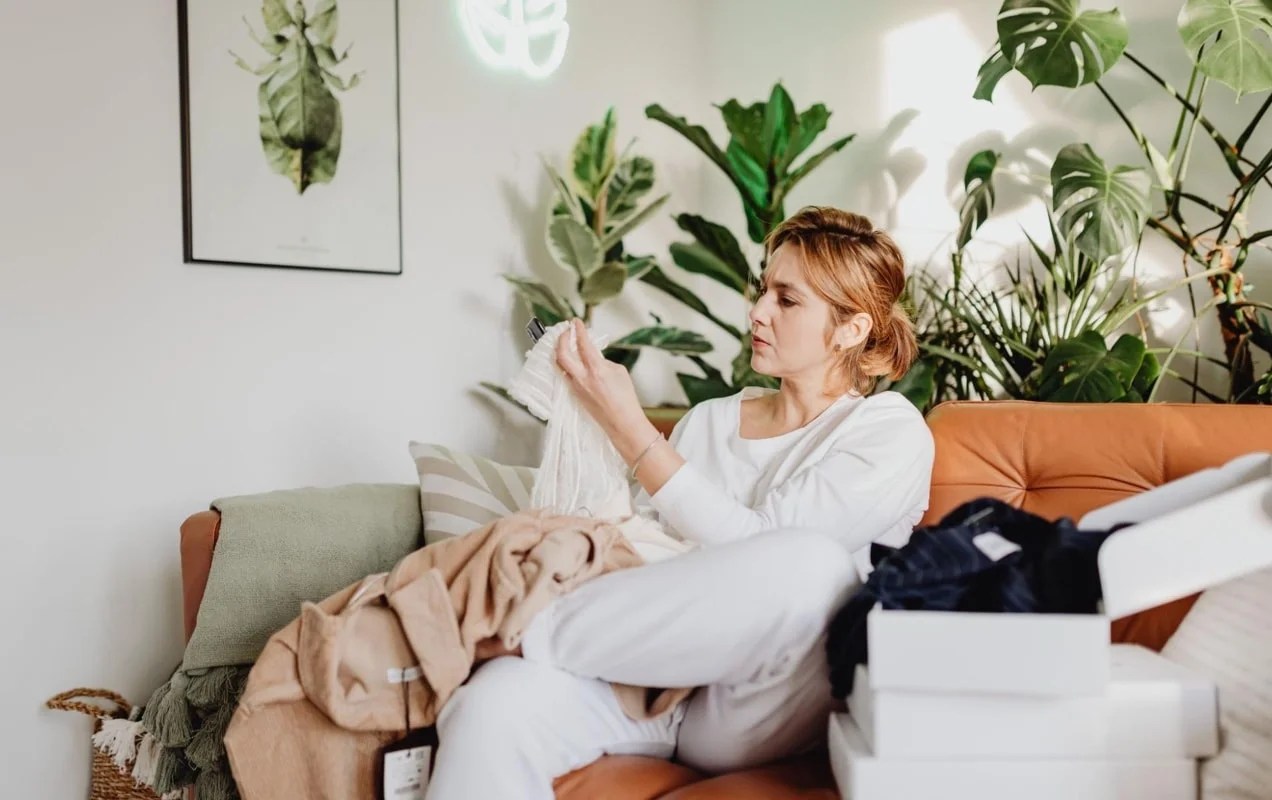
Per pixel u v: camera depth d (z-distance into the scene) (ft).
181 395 6.39
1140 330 7.66
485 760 3.51
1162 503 3.61
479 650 3.86
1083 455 5.16
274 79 6.81
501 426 8.46
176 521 6.39
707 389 8.02
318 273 7.13
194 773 4.70
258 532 4.76
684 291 8.48
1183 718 3.04
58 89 5.81
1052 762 3.01
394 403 7.64
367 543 5.07
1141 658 3.58
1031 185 8.16
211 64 6.47
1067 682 2.90
